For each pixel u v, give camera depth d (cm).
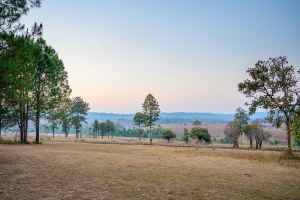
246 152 2339
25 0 1012
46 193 674
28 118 2697
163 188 774
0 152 1634
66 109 3025
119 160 1425
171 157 1730
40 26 1133
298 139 1808
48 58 2580
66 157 1473
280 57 1831
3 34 1035
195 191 748
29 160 1299
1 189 702
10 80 1149
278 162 1584
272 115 1834
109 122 7044
